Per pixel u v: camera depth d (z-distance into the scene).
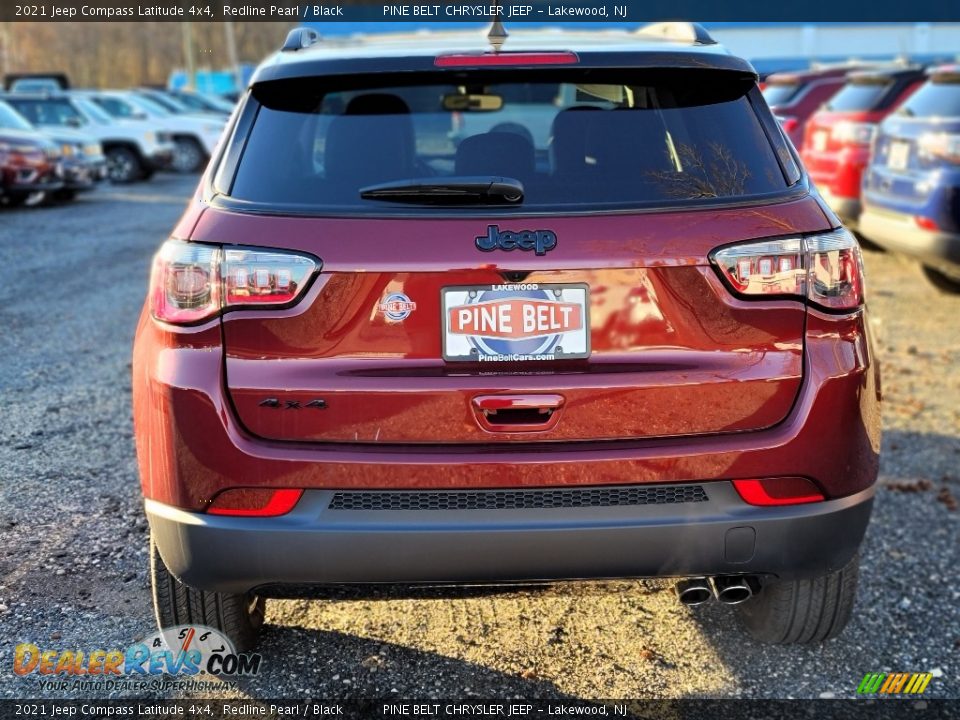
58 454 4.10
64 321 6.60
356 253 2.08
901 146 7.10
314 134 2.39
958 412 4.96
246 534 2.13
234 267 2.10
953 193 6.50
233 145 2.38
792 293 2.15
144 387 2.20
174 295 2.14
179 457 2.14
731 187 2.22
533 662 2.74
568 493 2.13
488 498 2.13
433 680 2.64
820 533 2.21
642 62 2.40
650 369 2.13
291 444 2.13
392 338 2.10
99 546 3.29
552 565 2.14
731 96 2.45
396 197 2.14
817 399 2.16
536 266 2.08
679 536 2.13
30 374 5.29
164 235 11.09
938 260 6.73
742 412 2.16
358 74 2.40
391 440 2.12
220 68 50.88
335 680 2.63
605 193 2.19
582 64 2.39
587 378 2.11
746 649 2.82
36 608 2.90
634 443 2.14
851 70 12.20
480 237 2.08
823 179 9.10
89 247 10.11
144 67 55.84
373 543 2.11
